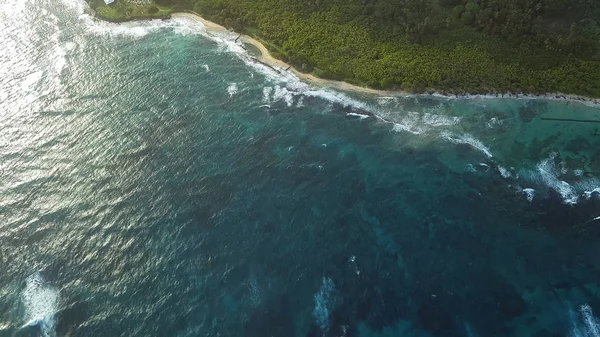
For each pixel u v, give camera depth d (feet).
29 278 295.89
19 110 401.29
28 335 271.49
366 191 341.41
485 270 296.51
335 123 390.63
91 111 401.08
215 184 345.92
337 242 312.29
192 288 290.15
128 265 301.43
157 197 337.31
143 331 273.13
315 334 271.69
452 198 335.26
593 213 321.93
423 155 363.97
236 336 270.87
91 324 275.59
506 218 322.34
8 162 360.69
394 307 281.54
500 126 380.58
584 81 396.98
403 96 407.03
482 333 270.05
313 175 351.87
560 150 360.89
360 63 427.33
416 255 304.71
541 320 274.16
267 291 288.92
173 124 389.60
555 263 298.35
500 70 409.90
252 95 416.05
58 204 333.83
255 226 320.91
